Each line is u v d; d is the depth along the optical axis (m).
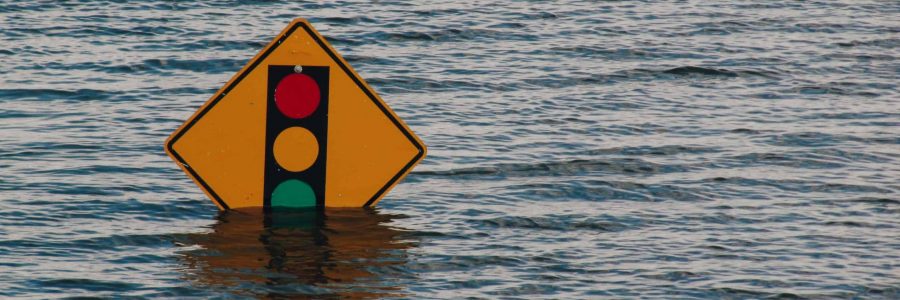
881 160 21.17
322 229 16.36
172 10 35.94
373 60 30.00
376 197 17.09
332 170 16.88
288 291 14.05
